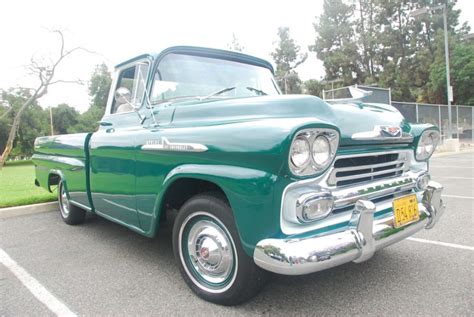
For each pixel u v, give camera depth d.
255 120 2.40
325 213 2.23
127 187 3.31
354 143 2.46
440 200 3.12
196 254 2.77
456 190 7.17
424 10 16.69
